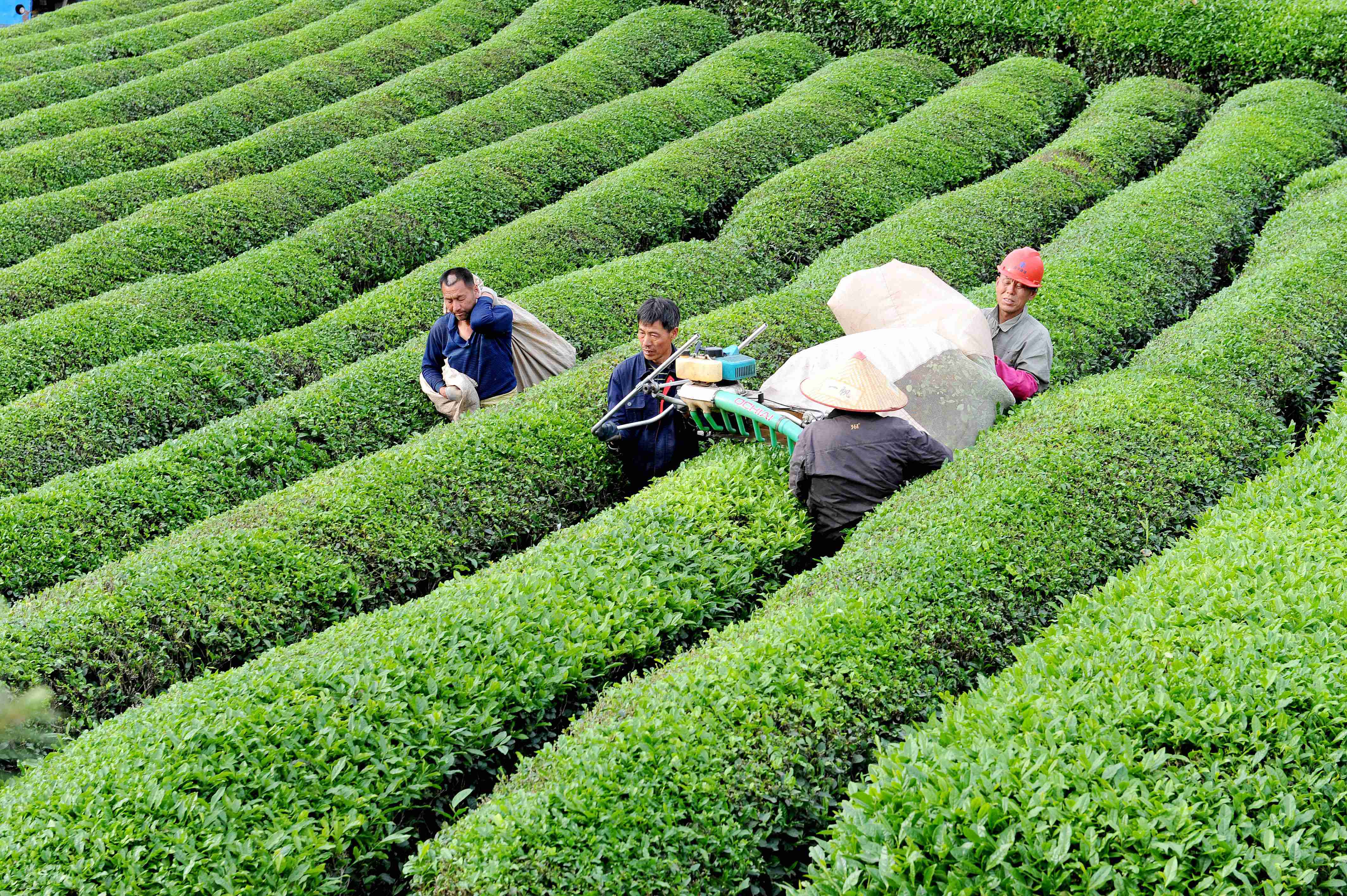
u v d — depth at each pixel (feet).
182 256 53.62
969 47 76.79
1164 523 25.50
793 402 28.35
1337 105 61.52
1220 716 16.40
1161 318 41.19
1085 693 17.65
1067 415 28.43
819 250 50.67
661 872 16.48
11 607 25.96
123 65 90.79
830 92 69.05
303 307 49.19
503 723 20.98
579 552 24.73
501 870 16.20
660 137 66.39
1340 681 16.80
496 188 58.39
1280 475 26.30
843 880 15.23
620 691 20.42
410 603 24.13
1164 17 70.13
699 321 37.11
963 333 29.73
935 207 50.34
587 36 86.43
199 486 32.68
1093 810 15.11
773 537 25.63
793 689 19.51
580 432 31.73
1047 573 23.34
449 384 33.68
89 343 43.65
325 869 17.79
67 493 31.19
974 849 14.83
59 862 16.58
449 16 91.25
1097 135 58.95
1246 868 14.34
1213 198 49.26
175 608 25.08
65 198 59.82
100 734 19.95
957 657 21.42
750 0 84.64
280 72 81.46
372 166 62.49
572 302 42.42
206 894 16.60
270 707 19.70
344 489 29.19
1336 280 37.55
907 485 26.04
